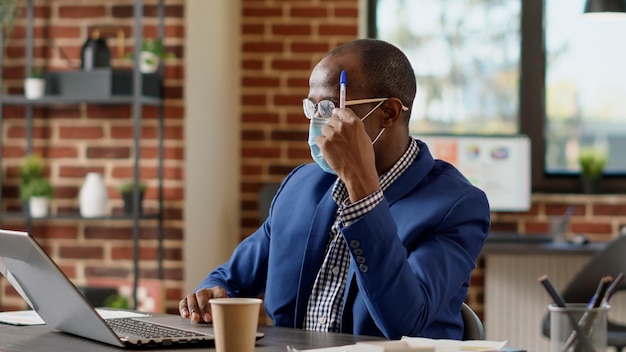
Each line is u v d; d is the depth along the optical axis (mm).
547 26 5520
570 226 5449
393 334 1845
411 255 1981
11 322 2037
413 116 5582
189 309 2088
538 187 5539
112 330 1705
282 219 2207
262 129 5414
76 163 4488
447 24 5555
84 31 4477
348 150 1782
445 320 2012
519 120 5531
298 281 2131
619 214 5438
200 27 4648
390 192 2080
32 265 1767
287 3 5410
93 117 4480
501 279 5324
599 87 5523
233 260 2369
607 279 1742
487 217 2086
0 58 4387
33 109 4504
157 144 4457
